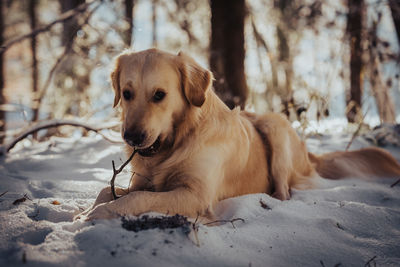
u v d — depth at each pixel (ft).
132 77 9.41
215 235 6.89
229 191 10.85
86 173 13.34
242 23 27.14
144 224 6.78
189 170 9.55
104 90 28.78
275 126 12.91
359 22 30.01
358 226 8.23
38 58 39.88
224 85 26.02
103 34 22.90
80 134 28.27
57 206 8.79
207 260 5.95
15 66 55.26
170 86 9.64
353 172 14.25
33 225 7.02
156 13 43.91
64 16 18.37
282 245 6.97
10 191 10.25
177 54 10.43
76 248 5.92
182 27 45.44
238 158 10.89
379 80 24.23
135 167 10.46
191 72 10.10
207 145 9.85
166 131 9.76
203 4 46.47
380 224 8.34
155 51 9.96
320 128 22.86
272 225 7.95
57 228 6.82
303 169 13.60
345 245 7.14
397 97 27.48
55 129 26.35
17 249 5.86
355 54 29.30
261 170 12.17
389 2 23.67
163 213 8.30
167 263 5.69
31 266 5.33
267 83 38.27
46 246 5.92
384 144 19.27
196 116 10.08
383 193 11.00
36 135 22.36
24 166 14.29
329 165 14.73
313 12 41.37
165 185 10.05
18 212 7.88
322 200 10.77
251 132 12.23
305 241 7.15
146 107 9.20
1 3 46.73
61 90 30.19
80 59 27.58
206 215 9.12
